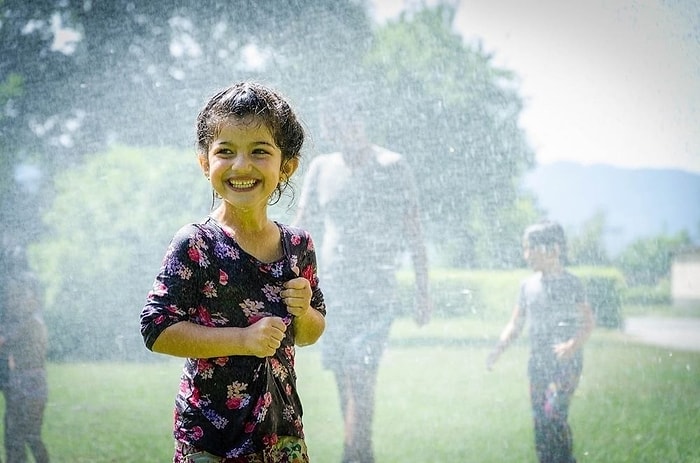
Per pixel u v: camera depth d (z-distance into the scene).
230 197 1.77
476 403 2.90
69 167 3.22
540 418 2.88
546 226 2.97
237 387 1.71
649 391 2.87
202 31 3.19
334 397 2.93
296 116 1.88
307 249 1.87
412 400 2.91
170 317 1.68
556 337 2.90
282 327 1.66
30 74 3.27
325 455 2.92
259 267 1.76
